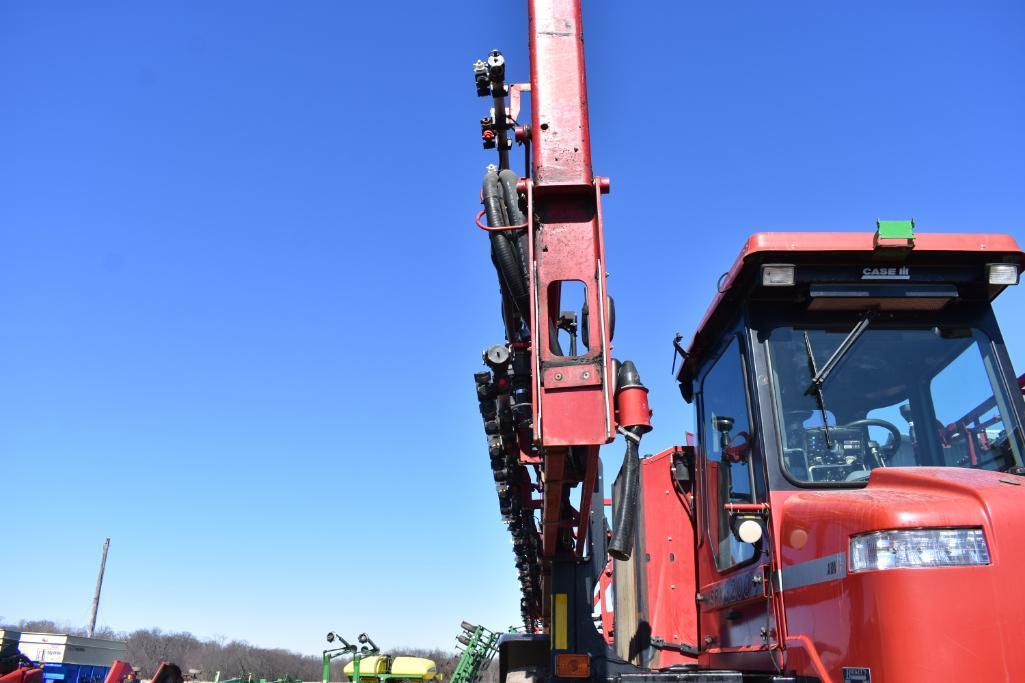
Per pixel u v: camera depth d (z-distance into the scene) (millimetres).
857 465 4176
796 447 4223
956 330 4504
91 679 18141
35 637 17625
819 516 3643
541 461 4449
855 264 4438
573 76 4129
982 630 2986
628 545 3816
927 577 3059
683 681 4113
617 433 3980
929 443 4266
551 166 3998
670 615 5871
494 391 4832
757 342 4484
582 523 4848
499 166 4824
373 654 17375
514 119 4660
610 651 4875
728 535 4848
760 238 4391
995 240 4395
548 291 4125
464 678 14219
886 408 4316
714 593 5082
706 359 5555
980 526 3139
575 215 4000
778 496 4109
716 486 5152
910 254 4398
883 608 3092
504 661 6449
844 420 4273
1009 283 4355
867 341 4465
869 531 3242
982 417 4312
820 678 3445
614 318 4145
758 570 4215
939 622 3002
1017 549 3094
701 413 5648
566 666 4742
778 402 4328
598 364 3781
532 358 3816
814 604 3574
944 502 3225
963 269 4445
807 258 4414
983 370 4418
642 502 6383
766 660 4086
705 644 5250
